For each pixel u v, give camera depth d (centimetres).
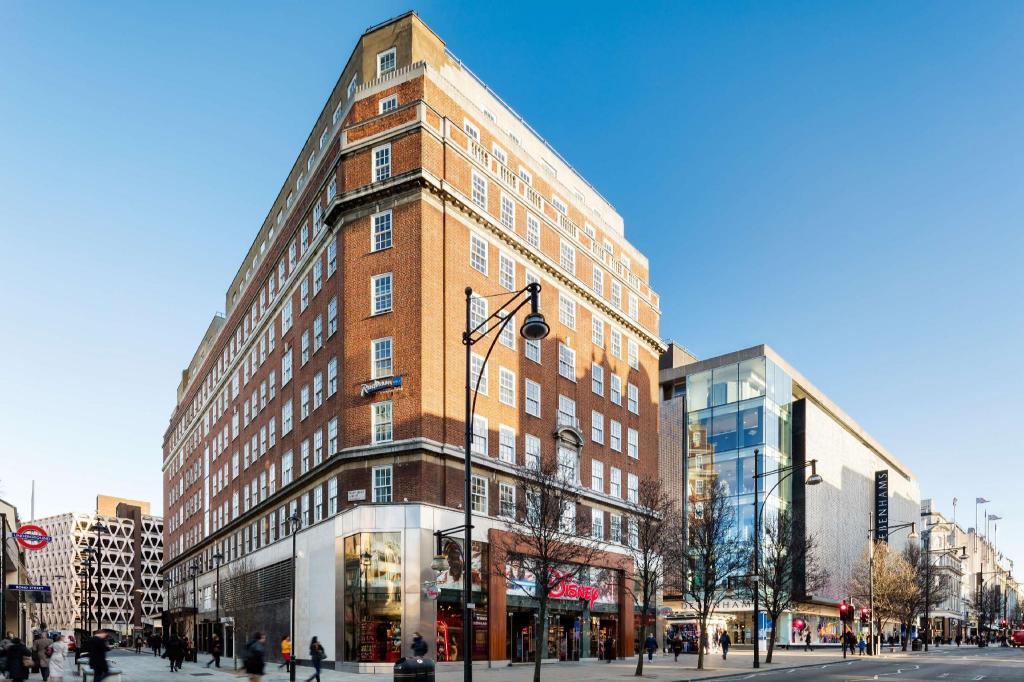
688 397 8312
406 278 4119
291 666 3198
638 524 4600
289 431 5241
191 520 8538
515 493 4453
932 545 13750
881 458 11381
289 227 5641
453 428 4112
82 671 3397
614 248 6128
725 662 5056
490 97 5366
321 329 4738
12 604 6988
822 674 3909
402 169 4225
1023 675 3878
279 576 4947
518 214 4866
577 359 5303
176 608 8581
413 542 3772
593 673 3781
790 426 8281
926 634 8756
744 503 7600
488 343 4478
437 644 3784
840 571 8856
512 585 4281
